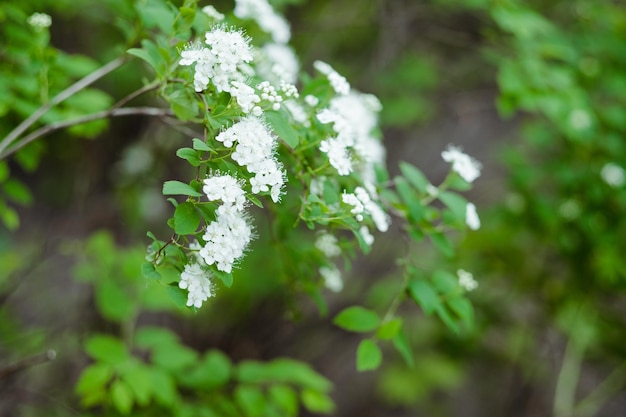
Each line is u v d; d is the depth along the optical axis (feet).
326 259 7.87
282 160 6.43
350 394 19.69
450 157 7.38
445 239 7.29
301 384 9.50
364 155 6.75
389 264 17.88
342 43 17.29
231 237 5.01
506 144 15.70
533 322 16.34
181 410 8.75
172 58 6.20
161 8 7.23
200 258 5.22
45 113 8.17
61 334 14.28
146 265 5.11
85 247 12.19
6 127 8.67
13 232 18.69
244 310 16.65
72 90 7.84
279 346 17.42
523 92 10.67
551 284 14.75
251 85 6.06
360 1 16.75
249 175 5.32
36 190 19.53
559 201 13.08
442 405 19.84
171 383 8.56
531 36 11.54
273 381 9.16
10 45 8.37
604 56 13.53
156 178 15.84
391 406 19.63
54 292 16.39
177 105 5.94
